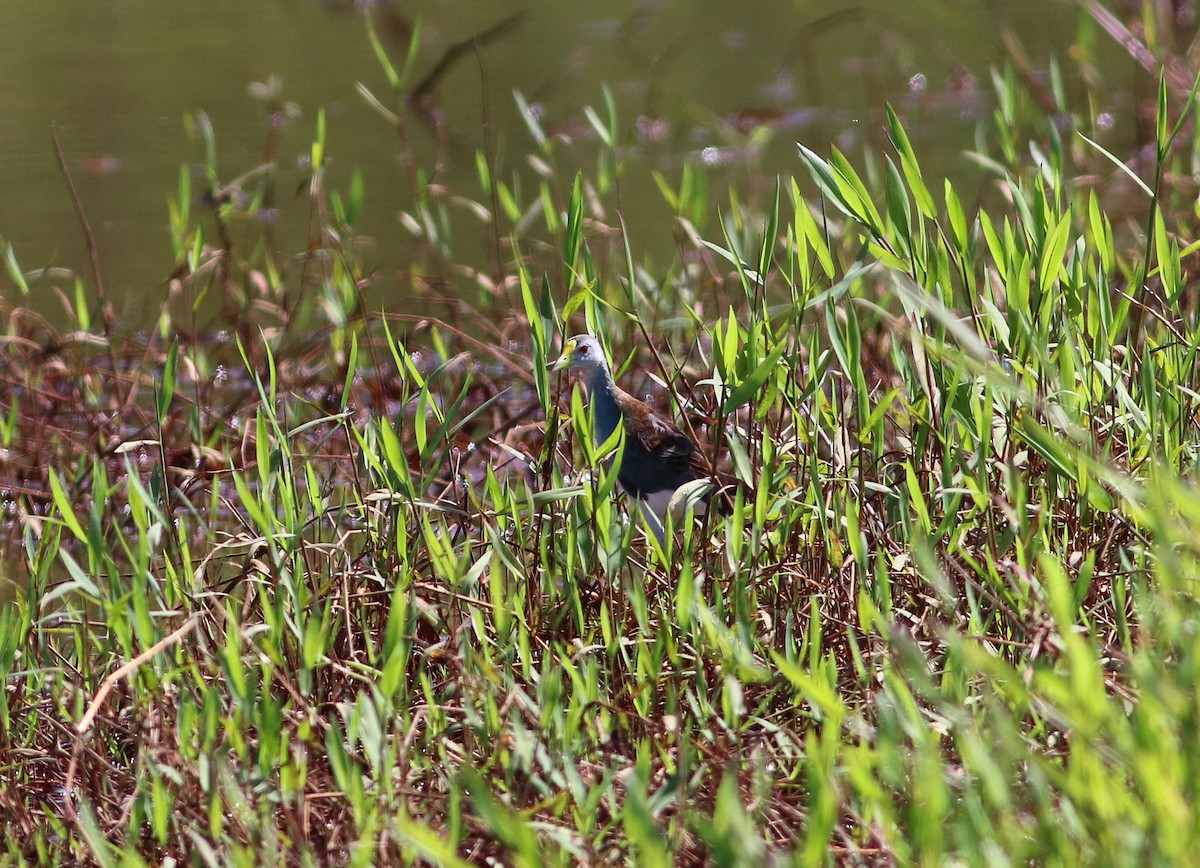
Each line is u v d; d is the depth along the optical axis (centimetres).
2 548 1182
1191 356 862
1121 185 1745
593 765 696
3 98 2489
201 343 1614
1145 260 922
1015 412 858
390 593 830
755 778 646
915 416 859
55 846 735
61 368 1459
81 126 2350
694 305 1389
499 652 777
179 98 2456
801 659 748
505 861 650
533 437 1330
